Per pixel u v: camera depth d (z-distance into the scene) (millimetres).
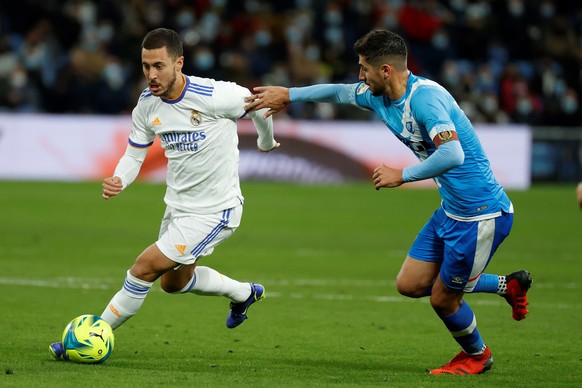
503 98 90125
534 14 99688
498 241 24703
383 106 24766
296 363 25797
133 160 26047
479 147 24406
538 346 29031
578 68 95500
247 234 56406
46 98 82688
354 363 26031
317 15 93812
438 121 23281
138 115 25797
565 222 64062
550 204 72188
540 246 54000
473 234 24344
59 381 22078
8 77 81688
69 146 77562
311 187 77688
